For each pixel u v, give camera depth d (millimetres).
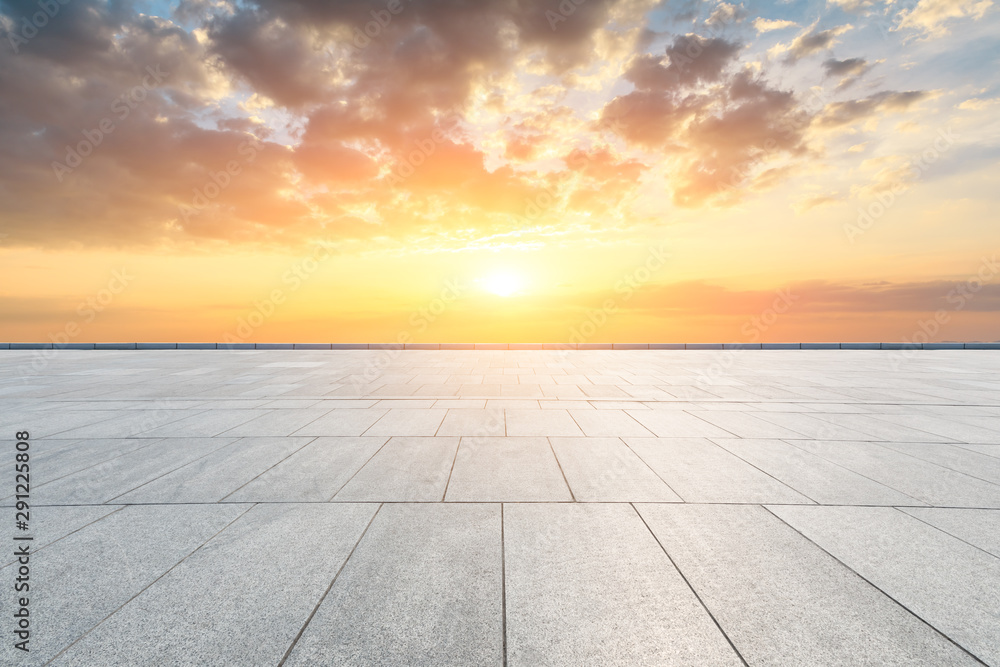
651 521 4953
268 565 4082
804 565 4090
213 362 22000
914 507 5320
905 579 3877
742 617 3383
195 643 3100
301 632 3213
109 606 3490
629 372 17938
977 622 3328
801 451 7504
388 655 2998
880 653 3027
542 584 3791
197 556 4238
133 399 12133
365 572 3969
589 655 3012
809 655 3010
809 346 29312
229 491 5836
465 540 4539
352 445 7867
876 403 11562
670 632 3223
